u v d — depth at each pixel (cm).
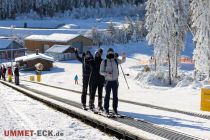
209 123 1130
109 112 1296
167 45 5512
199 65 4919
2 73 4594
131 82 5688
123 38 13900
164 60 5556
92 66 1330
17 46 11031
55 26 18850
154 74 5516
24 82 4159
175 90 3422
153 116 1263
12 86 3133
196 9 4938
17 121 1195
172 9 5462
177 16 5500
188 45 11969
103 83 1333
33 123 1155
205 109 1622
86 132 1010
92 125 1123
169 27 5500
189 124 1105
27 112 1437
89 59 1368
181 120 1180
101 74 1226
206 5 4853
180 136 885
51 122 1177
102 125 1032
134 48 12612
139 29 14625
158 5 5503
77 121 1209
